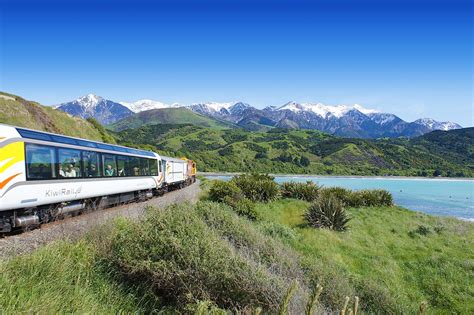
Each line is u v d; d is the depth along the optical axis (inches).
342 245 668.7
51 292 216.8
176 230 329.7
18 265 242.7
